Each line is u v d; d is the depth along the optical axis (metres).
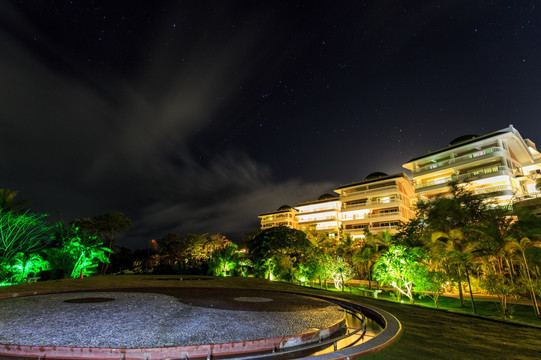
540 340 9.84
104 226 48.44
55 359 7.66
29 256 27.61
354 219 61.97
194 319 11.52
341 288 33.56
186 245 58.19
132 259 58.75
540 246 19.56
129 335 9.11
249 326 10.63
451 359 7.57
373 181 61.94
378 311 13.77
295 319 12.12
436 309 16.38
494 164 45.59
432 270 20.95
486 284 17.72
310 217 75.81
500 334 10.62
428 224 31.25
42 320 11.00
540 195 38.12
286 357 8.38
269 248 37.41
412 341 9.17
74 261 31.08
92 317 11.58
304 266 34.75
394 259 22.16
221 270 42.16
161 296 18.28
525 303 22.47
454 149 49.56
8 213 26.66
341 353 7.46
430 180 54.00
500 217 27.20
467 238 21.42
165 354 7.80
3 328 9.80
